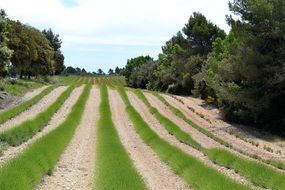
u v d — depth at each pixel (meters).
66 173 19.36
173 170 21.02
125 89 78.12
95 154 24.22
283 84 39.59
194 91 65.75
